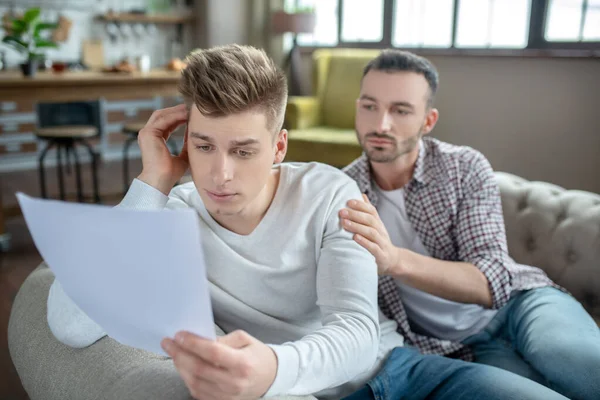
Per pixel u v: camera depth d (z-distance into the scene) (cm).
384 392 97
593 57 346
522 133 392
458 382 98
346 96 426
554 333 117
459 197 134
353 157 364
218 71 68
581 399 106
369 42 519
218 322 91
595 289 151
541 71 375
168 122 88
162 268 52
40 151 546
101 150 576
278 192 87
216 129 69
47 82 324
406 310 135
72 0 582
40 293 101
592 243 152
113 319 62
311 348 69
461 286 120
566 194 165
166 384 69
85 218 52
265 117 70
